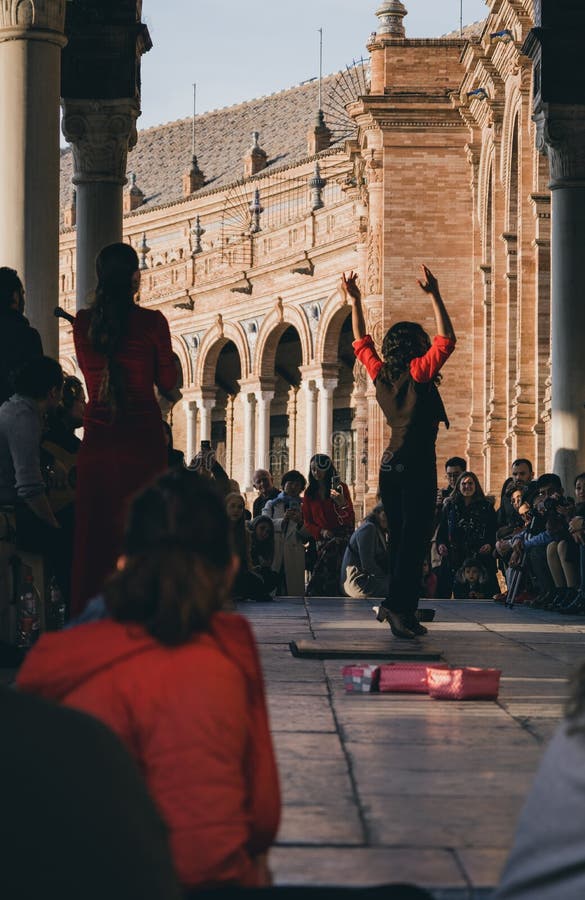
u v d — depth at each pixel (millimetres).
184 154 82375
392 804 4699
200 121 84500
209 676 3092
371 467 40375
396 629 10391
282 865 3932
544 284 30094
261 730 3277
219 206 71812
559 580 14391
